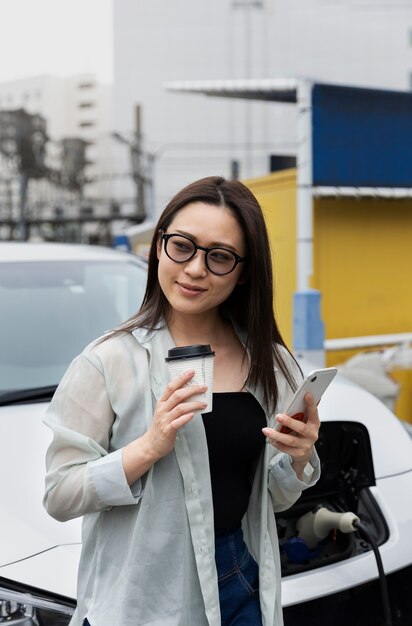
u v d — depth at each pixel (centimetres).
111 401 149
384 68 6862
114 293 334
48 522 198
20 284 327
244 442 156
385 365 542
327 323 612
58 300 320
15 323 302
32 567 185
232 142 6644
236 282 158
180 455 146
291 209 619
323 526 225
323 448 246
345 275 618
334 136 575
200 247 150
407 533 234
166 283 154
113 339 153
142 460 139
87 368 150
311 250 571
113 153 7381
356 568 215
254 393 161
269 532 163
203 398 139
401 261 643
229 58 7088
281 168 1005
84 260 357
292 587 203
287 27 6875
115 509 149
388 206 630
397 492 247
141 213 4128
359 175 589
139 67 7388
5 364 280
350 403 273
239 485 158
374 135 592
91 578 152
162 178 6750
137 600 143
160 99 7288
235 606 158
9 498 203
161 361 152
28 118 6288
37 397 264
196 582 148
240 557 160
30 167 6150
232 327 169
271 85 581
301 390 150
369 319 633
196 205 152
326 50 6831
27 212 4884
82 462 147
